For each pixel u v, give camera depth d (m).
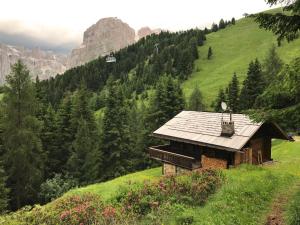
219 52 173.12
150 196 15.26
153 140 47.56
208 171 19.56
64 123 50.78
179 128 31.70
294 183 17.83
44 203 42.38
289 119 11.50
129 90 137.12
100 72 177.00
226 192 15.23
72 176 44.88
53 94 134.62
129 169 47.53
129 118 63.03
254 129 25.66
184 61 152.88
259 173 19.81
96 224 12.78
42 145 45.88
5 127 41.38
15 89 42.25
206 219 12.02
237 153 26.16
